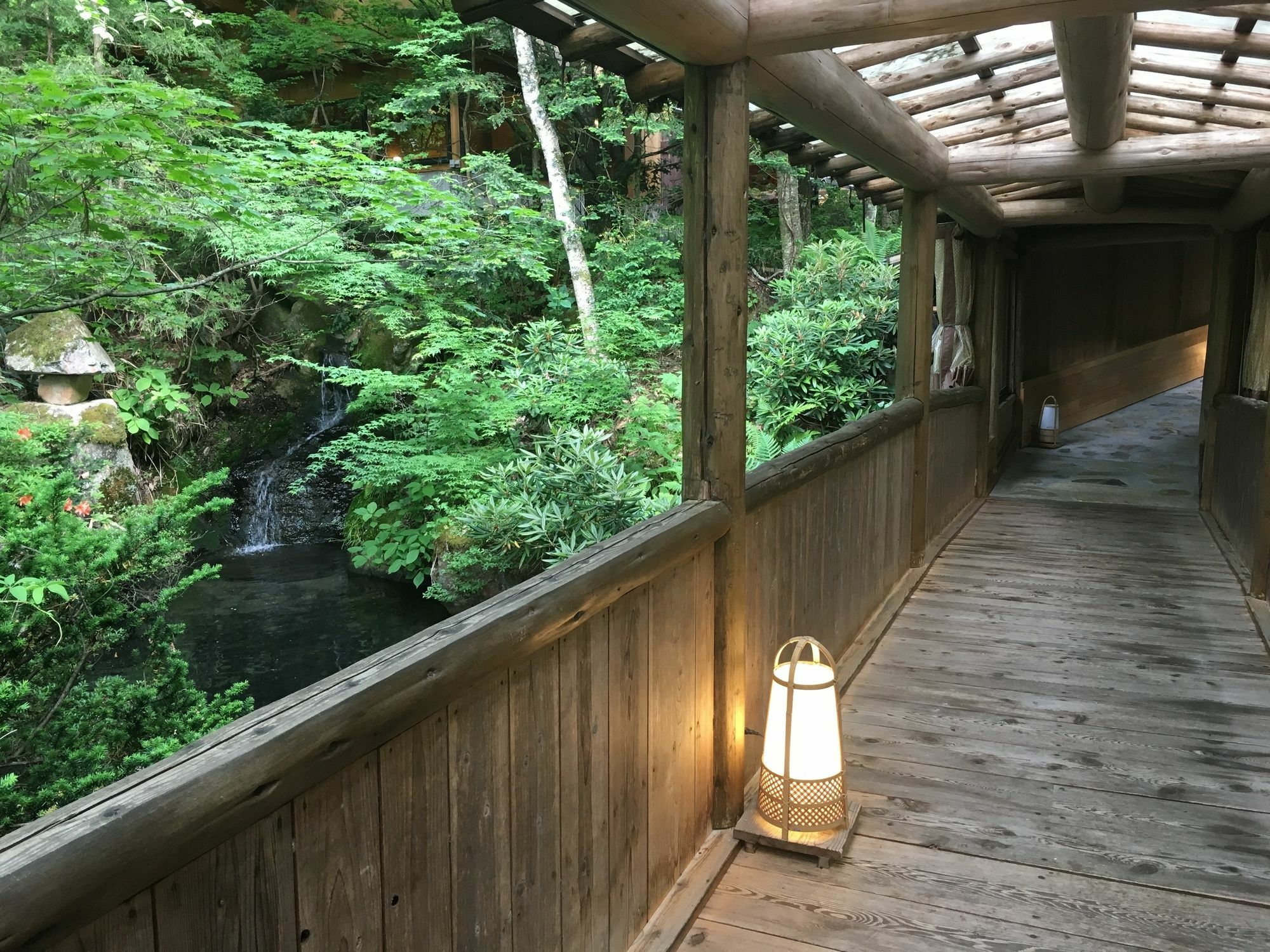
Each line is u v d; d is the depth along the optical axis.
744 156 2.33
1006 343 8.23
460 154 12.50
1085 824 2.62
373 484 9.29
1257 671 3.71
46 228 5.70
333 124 13.34
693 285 2.38
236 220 6.14
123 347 9.46
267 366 10.61
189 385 9.98
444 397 8.63
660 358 10.27
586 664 1.85
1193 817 2.65
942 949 2.10
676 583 2.27
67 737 2.76
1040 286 8.95
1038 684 3.61
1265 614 4.32
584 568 1.79
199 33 10.61
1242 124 3.69
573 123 12.11
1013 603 4.61
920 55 3.21
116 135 4.45
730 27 2.12
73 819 0.89
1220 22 2.86
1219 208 6.02
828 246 9.34
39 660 2.90
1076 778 2.88
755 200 12.50
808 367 7.86
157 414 9.30
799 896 2.31
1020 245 8.09
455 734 1.46
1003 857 2.46
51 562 2.99
